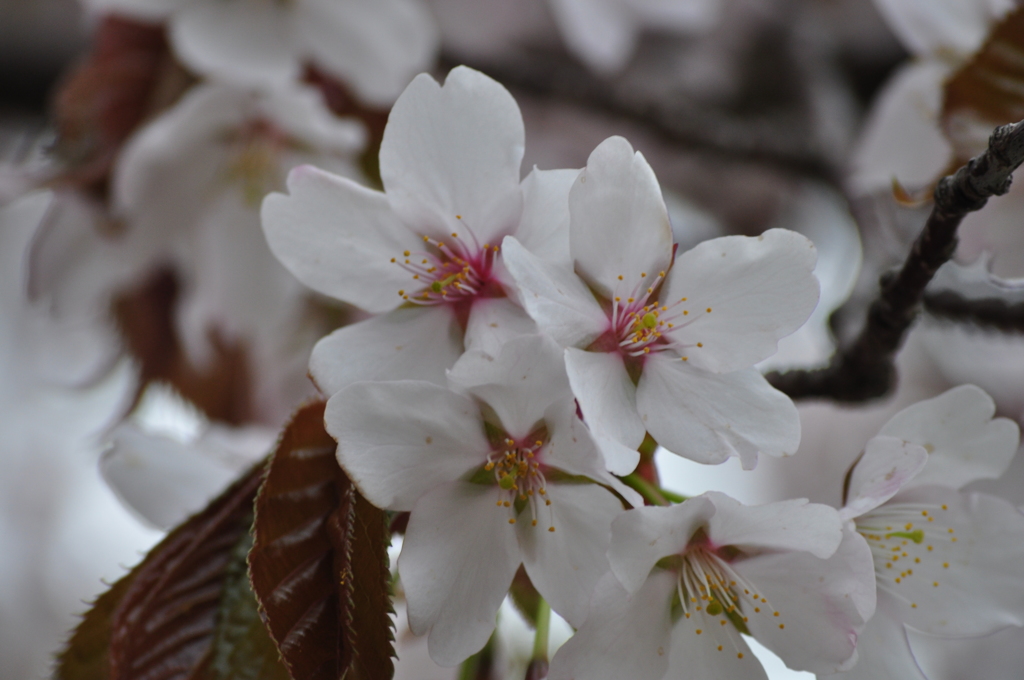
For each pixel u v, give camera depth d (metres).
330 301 0.40
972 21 0.34
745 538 0.28
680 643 0.28
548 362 0.27
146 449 0.32
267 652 0.29
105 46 0.37
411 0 0.39
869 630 0.29
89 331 0.43
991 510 0.29
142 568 0.29
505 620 0.33
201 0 0.37
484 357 0.27
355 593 0.27
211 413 0.41
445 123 0.28
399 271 0.29
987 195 0.28
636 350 0.28
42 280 0.39
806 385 0.32
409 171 0.29
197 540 0.29
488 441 0.28
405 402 0.28
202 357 0.41
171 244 0.39
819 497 0.30
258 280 0.39
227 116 0.37
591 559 0.28
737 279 0.28
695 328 0.28
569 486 0.28
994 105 0.31
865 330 0.31
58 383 0.44
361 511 0.28
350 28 0.37
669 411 0.28
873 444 0.28
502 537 0.28
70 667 0.30
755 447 0.28
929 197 0.32
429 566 0.28
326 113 0.38
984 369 0.41
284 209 0.29
